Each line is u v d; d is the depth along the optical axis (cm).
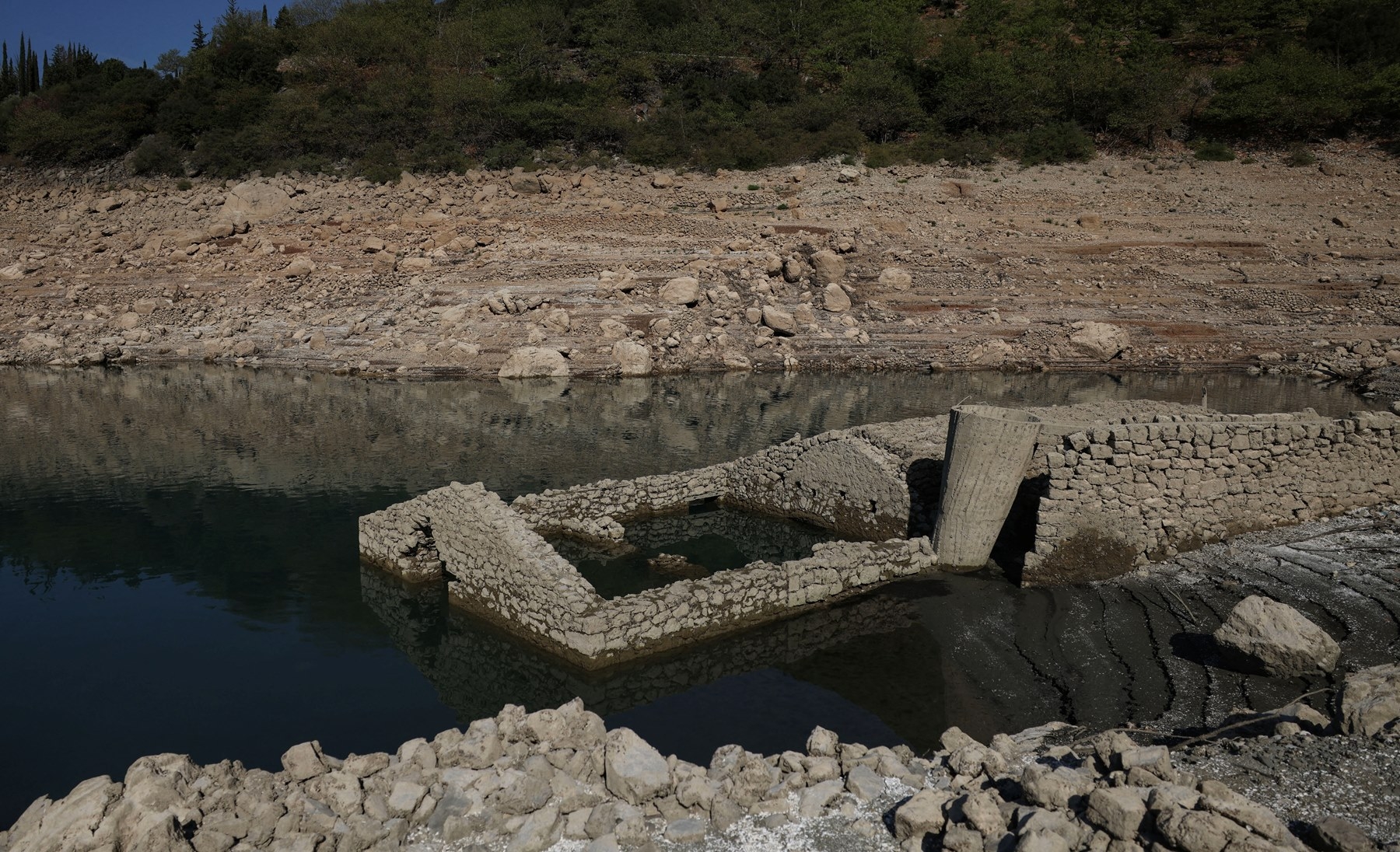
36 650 1291
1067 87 5969
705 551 1616
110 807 712
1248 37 6656
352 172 5653
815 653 1234
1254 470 1442
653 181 5322
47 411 2805
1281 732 811
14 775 991
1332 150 5597
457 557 1416
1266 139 5803
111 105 6369
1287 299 3997
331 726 1092
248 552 1650
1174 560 1394
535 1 7231
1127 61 6209
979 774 786
